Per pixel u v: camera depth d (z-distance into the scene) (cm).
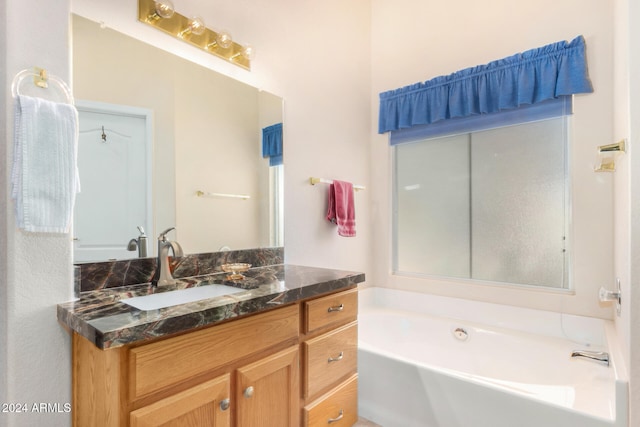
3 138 99
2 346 100
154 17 149
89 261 127
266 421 121
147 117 147
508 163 228
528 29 216
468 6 242
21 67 101
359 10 280
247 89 190
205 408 101
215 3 173
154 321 88
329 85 247
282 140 210
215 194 173
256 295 117
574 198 201
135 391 86
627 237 122
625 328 129
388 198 281
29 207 98
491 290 230
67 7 112
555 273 211
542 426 137
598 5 193
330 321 151
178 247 146
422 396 171
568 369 179
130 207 140
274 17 206
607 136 190
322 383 147
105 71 134
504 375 203
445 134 253
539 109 213
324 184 240
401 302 271
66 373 109
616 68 168
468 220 245
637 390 109
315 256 232
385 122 279
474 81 235
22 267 101
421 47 263
